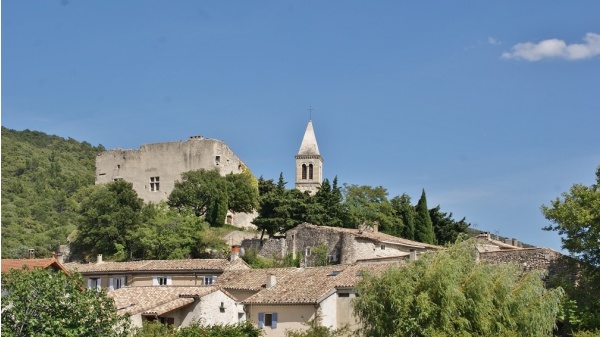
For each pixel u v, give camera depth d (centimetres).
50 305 2662
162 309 4297
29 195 10712
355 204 8775
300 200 8038
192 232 7712
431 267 3372
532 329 3356
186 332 3734
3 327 2552
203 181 9375
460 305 3272
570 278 4469
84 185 11462
